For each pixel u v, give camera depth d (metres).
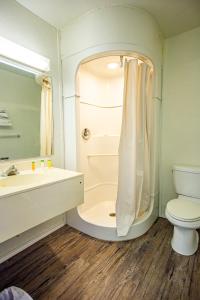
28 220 1.18
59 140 2.05
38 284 1.29
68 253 1.63
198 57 1.99
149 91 1.99
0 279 1.34
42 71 1.85
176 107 2.16
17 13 1.61
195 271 1.40
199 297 1.18
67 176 1.50
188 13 1.74
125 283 1.30
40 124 1.86
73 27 1.86
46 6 1.64
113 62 2.13
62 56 1.99
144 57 1.79
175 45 2.11
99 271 1.41
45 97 1.89
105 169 2.67
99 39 1.67
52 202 1.34
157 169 2.25
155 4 1.62
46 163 1.92
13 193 1.08
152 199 2.16
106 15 1.64
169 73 2.17
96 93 2.51
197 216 1.53
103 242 1.79
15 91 1.64
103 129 2.67
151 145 2.09
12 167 1.50
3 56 1.55
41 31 1.82
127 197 1.87
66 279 1.34
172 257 1.57
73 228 2.06
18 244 1.66
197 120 2.05
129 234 1.82
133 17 1.65
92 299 1.17
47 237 1.89
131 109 1.80
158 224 2.16
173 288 1.25
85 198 2.32
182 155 2.17
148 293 1.21
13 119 1.64
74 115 1.94
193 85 2.04
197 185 1.89
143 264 1.49
